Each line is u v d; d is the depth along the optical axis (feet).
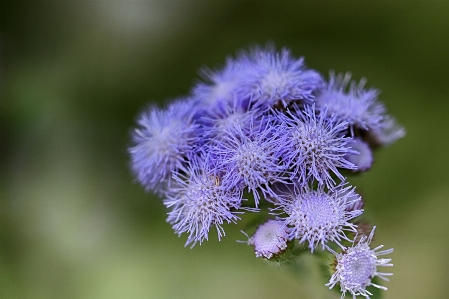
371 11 0.68
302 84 0.52
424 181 0.65
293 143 0.50
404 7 0.67
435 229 0.64
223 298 0.63
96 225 0.66
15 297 0.64
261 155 0.50
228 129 0.51
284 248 0.50
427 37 0.67
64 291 0.64
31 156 0.68
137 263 0.65
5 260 0.65
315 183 0.51
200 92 0.56
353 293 0.50
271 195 0.50
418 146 0.65
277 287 0.63
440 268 0.64
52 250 0.65
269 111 0.52
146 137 0.54
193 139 0.53
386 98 0.67
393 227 0.65
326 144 0.50
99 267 0.65
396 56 0.68
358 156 0.52
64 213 0.66
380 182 0.65
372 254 0.50
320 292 0.53
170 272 0.64
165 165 0.53
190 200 0.51
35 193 0.67
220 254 0.63
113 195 0.67
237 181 0.50
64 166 0.68
